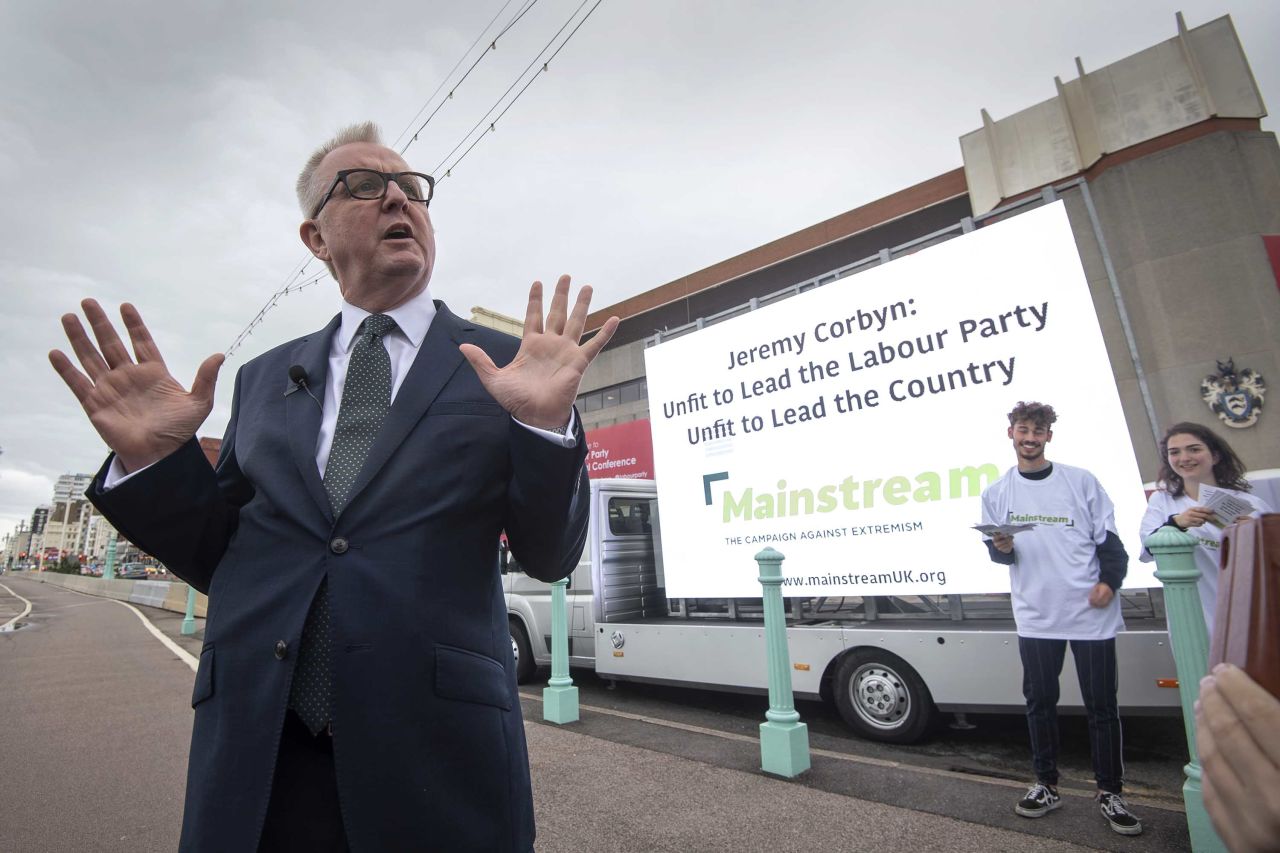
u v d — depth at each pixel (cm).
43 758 426
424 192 156
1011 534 305
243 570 116
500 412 121
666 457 572
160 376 120
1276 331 852
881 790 328
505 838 104
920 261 434
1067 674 348
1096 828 275
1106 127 1004
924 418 421
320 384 132
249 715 103
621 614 601
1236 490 322
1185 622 258
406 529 109
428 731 100
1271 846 54
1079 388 365
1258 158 912
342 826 104
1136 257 950
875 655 411
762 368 512
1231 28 948
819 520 464
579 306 124
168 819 329
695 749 407
